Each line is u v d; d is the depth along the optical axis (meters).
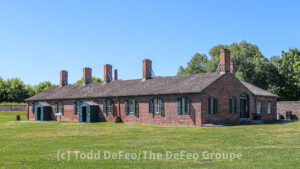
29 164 11.73
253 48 66.31
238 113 34.28
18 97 77.69
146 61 40.00
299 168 10.85
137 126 29.89
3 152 14.57
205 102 30.47
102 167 11.16
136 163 11.80
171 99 32.62
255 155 13.27
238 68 58.81
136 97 35.97
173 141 17.89
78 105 42.25
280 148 15.03
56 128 28.42
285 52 59.25
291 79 58.28
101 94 40.00
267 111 40.47
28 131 25.67
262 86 59.66
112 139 19.22
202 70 77.00
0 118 49.59
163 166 11.26
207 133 22.08
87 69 47.56
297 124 29.47
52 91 49.34
